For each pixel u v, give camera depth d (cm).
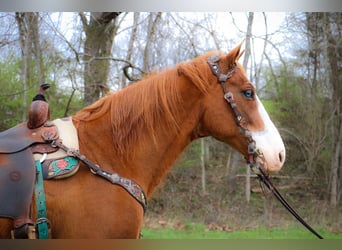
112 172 161
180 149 178
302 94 729
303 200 717
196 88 175
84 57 582
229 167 780
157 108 171
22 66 631
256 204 720
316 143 733
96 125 170
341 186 711
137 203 161
